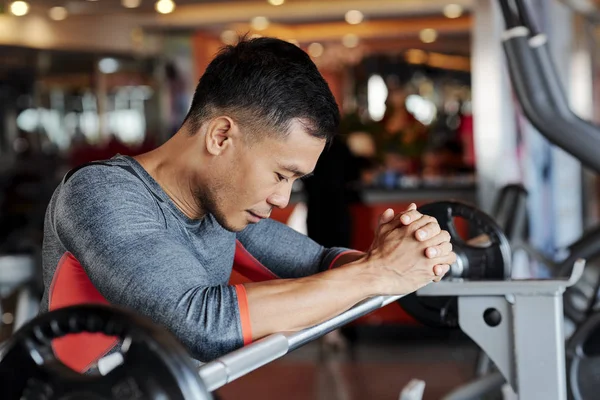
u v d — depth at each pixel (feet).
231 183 4.25
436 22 31.78
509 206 11.86
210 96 4.23
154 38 29.63
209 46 32.24
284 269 5.57
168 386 2.73
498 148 19.58
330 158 17.46
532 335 5.01
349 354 16.11
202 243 4.66
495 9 19.57
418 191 20.65
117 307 2.86
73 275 4.26
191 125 4.34
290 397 13.08
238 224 4.39
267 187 4.23
